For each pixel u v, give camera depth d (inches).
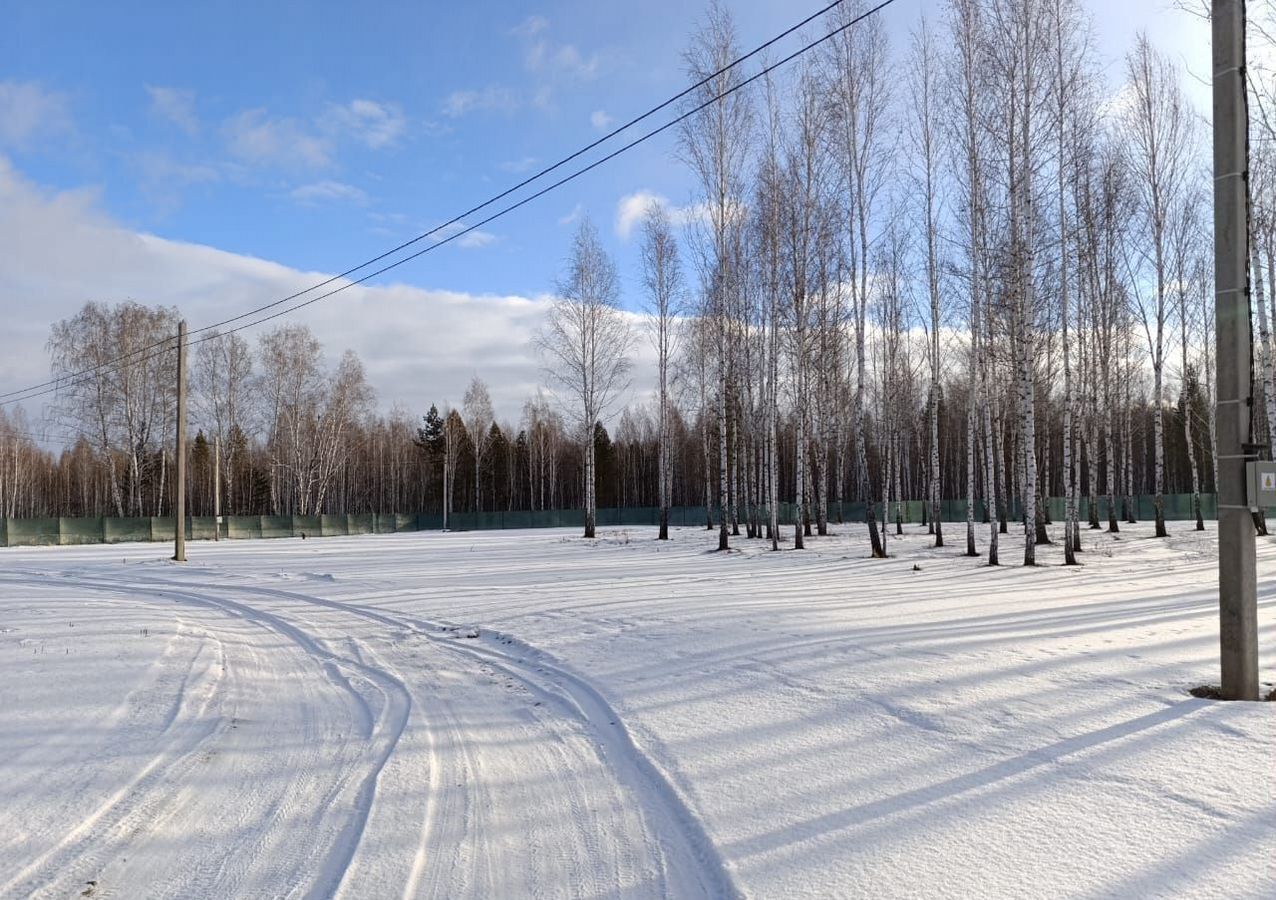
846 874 134.9
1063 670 263.0
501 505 3346.5
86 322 1942.7
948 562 826.8
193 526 1945.1
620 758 210.4
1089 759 181.5
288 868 146.9
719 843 151.2
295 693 295.9
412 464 3447.3
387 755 216.1
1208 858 132.9
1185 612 391.5
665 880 138.9
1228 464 231.9
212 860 150.6
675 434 2746.1
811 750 202.7
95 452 2135.8
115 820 169.3
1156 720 207.0
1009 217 797.9
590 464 1483.8
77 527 1792.6
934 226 1053.8
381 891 136.7
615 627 410.9
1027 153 748.0
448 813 173.2
